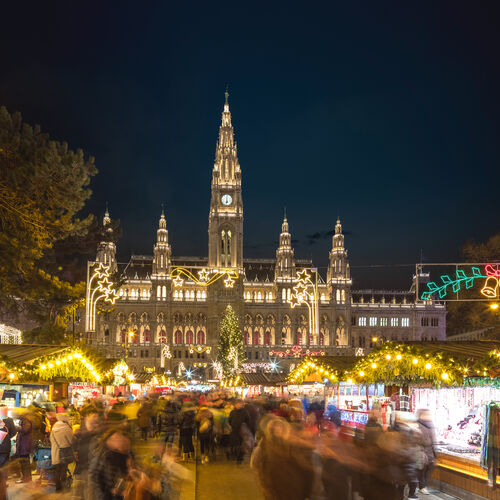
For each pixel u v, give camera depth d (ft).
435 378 104.73
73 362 140.77
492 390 80.43
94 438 53.52
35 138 119.24
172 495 45.75
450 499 71.72
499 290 114.93
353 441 52.75
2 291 145.28
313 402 118.83
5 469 40.55
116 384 205.26
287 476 44.32
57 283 151.12
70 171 116.37
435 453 63.93
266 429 45.93
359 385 136.15
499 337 360.48
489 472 64.34
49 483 73.46
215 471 92.58
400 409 100.22
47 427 83.56
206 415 103.14
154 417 136.15
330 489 45.16
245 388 297.33
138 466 44.37
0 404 103.60
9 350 133.90
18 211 118.93
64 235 129.90
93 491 43.34
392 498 45.88
